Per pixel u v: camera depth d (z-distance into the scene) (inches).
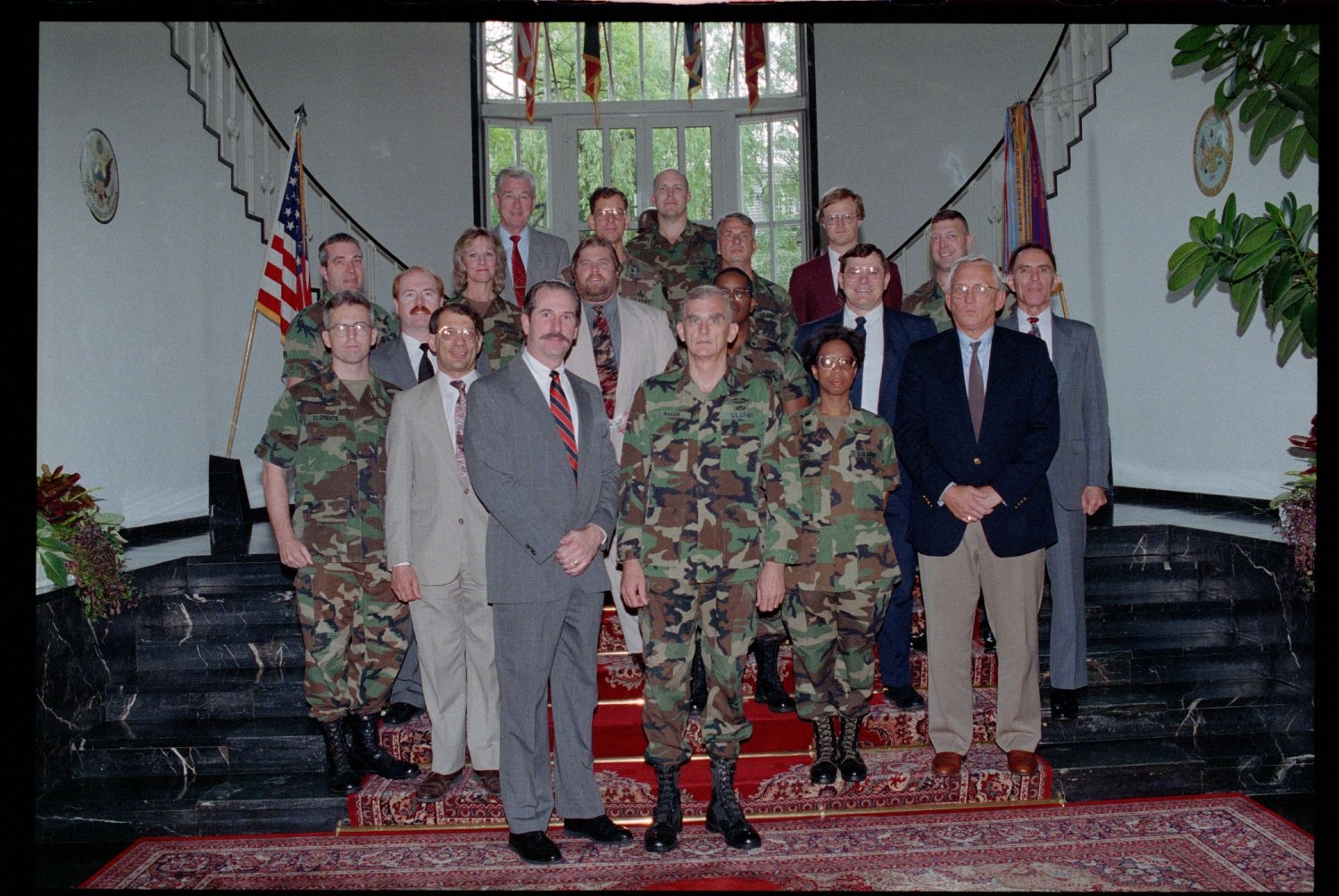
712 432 128.7
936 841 131.1
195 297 242.7
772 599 129.0
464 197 325.1
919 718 151.1
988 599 140.5
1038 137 280.1
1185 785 144.4
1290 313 149.0
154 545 199.6
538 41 320.5
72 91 200.4
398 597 135.4
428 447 137.1
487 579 127.1
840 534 138.2
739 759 147.7
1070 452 151.2
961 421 140.0
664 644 127.5
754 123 341.4
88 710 155.3
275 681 162.2
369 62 310.5
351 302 142.8
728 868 124.0
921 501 143.0
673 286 186.5
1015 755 142.2
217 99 257.0
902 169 319.9
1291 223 145.6
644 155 341.7
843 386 138.9
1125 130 247.0
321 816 140.2
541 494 126.6
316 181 289.7
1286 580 161.3
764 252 341.1
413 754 148.6
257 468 264.4
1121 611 175.3
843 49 329.4
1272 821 135.3
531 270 183.2
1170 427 236.7
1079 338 153.1
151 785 146.5
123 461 212.8
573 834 135.3
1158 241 237.5
